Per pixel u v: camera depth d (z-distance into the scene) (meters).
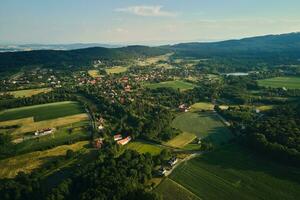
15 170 176.12
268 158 180.88
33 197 146.75
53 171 173.75
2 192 147.88
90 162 179.25
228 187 153.12
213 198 144.12
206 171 169.00
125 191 139.62
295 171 165.00
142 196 135.25
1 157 190.25
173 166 174.88
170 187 153.25
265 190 150.00
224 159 183.00
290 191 148.62
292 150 173.50
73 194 147.75
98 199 133.00
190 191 149.88
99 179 149.62
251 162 177.88
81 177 155.75
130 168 160.62
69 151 187.88
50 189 154.75
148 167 162.75
